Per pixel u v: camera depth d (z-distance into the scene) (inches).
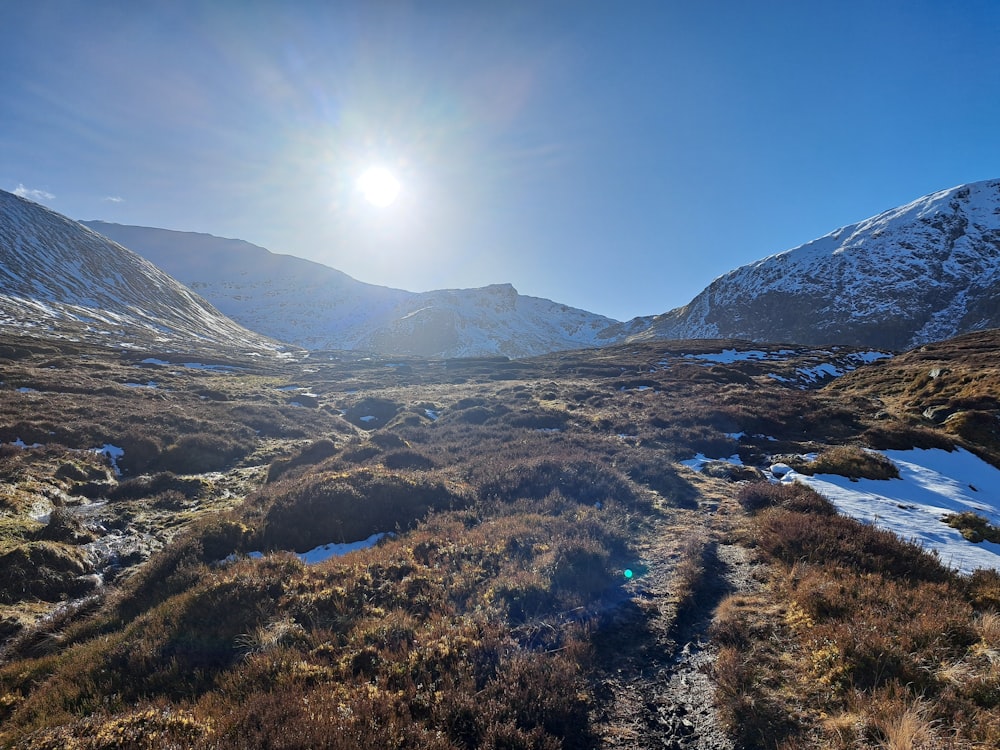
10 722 250.2
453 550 447.2
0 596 415.5
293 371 2598.4
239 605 351.9
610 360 2598.4
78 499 680.4
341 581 388.8
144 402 1245.7
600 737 237.5
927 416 1009.5
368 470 684.1
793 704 240.7
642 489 617.6
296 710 231.0
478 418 1229.7
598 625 330.6
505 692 255.0
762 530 459.2
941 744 193.6
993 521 526.0
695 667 285.4
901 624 276.7
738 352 2630.4
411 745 214.7
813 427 949.8
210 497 743.1
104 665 295.1
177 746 205.6
